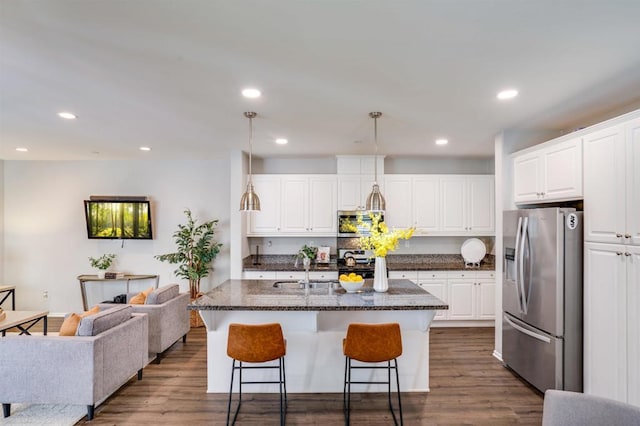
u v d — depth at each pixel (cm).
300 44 194
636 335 230
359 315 321
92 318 283
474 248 527
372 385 321
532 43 192
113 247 580
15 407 288
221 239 578
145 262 579
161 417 275
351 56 208
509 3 155
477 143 448
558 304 282
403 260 563
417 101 287
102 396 279
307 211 528
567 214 283
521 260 324
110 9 160
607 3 155
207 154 525
